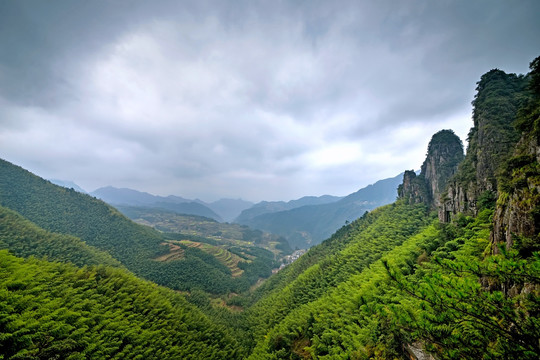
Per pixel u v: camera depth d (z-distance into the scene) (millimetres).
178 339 40500
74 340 25344
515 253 5742
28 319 23422
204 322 51219
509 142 36312
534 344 4691
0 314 22031
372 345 18578
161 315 43469
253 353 41625
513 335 4988
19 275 31438
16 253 74312
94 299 37469
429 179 78312
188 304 58000
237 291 116062
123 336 31938
